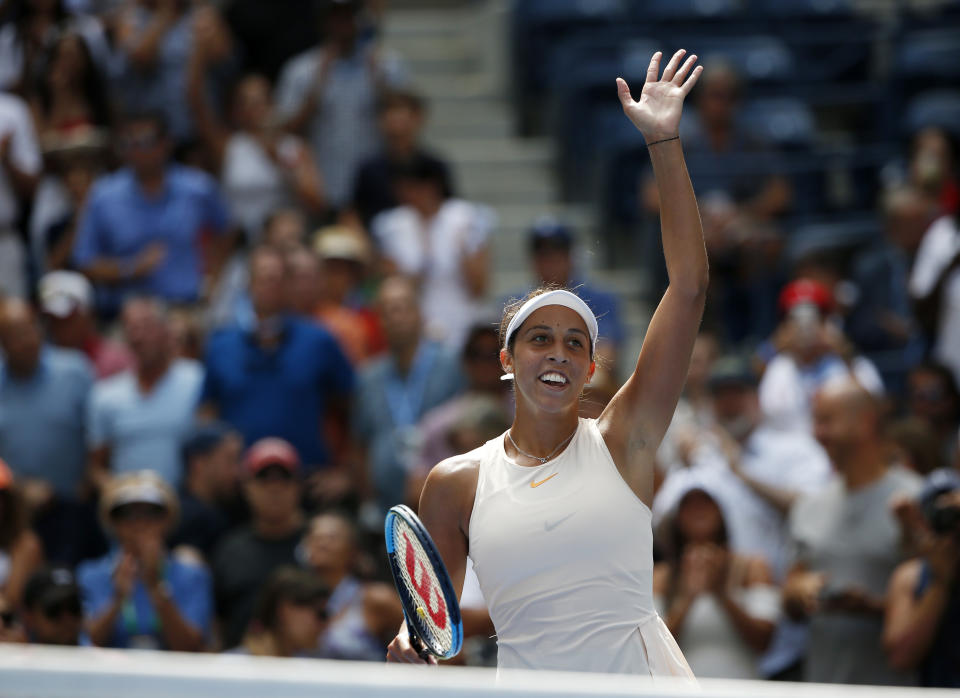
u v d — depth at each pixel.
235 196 36.28
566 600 11.25
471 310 33.19
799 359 28.83
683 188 11.81
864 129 43.59
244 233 36.03
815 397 22.27
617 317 29.92
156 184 33.09
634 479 11.65
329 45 38.38
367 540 25.06
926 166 33.91
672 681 10.87
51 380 27.84
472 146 43.84
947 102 41.19
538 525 11.34
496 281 39.00
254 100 36.81
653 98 12.07
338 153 37.94
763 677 22.05
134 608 22.20
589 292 29.77
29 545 23.34
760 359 29.83
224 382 27.89
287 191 36.62
